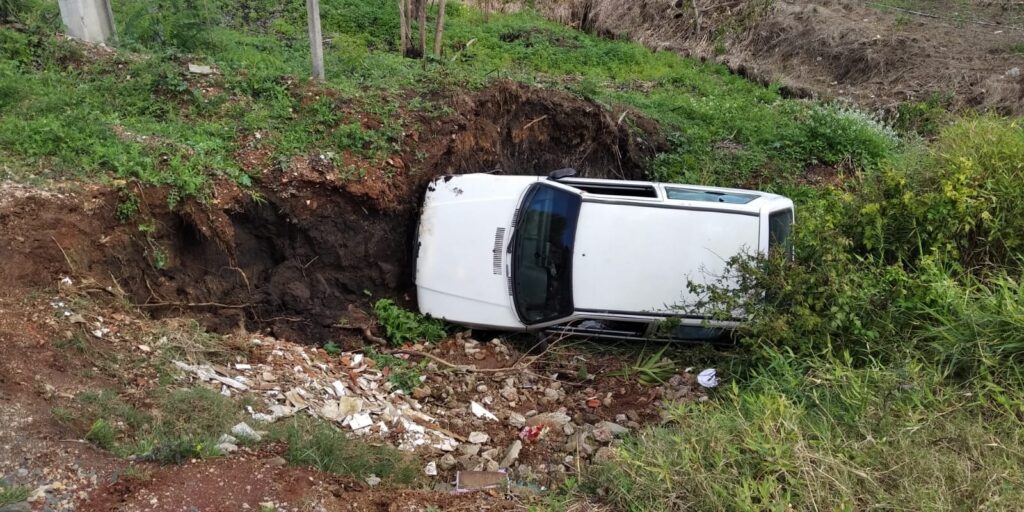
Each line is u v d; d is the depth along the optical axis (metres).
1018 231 6.32
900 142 11.88
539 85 10.00
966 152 7.23
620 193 7.27
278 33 12.00
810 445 4.48
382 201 7.21
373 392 5.87
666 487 4.24
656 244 6.69
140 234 5.85
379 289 7.34
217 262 6.37
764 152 11.23
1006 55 14.48
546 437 5.66
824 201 7.43
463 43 13.78
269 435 4.37
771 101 13.73
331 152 7.11
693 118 12.12
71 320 4.73
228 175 6.49
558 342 7.02
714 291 6.14
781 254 6.00
